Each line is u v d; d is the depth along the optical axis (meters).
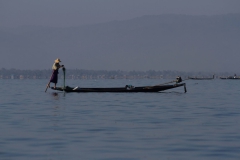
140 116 82.50
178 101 115.12
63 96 130.88
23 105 103.25
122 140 59.69
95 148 55.44
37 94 142.50
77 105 102.88
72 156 51.97
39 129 67.31
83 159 50.88
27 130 66.44
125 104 105.56
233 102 113.88
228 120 77.31
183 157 51.62
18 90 176.88
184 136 62.22
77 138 60.78
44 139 60.12
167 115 84.25
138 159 50.88
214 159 50.81
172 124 72.44
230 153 53.12
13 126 70.12
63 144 57.38
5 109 94.38
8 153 53.12
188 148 55.50
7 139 60.12
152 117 81.19
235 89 194.00
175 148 55.50
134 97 127.06
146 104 105.75
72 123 73.19
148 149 55.00
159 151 54.12
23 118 79.44
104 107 98.56
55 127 69.12
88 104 105.31
